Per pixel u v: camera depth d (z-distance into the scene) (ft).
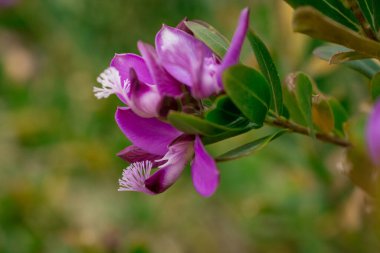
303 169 1.43
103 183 1.95
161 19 1.79
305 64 1.30
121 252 1.53
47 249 1.71
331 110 0.91
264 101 0.82
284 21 1.32
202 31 0.83
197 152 0.82
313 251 1.43
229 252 1.86
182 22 0.85
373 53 0.80
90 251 1.52
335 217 1.38
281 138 1.42
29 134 1.99
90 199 1.93
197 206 1.90
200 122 0.81
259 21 1.62
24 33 2.21
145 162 0.86
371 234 1.28
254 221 1.53
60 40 2.13
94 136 1.93
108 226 1.69
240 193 1.69
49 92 2.11
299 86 0.84
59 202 1.85
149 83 0.85
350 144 0.91
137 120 0.85
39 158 2.00
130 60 0.86
